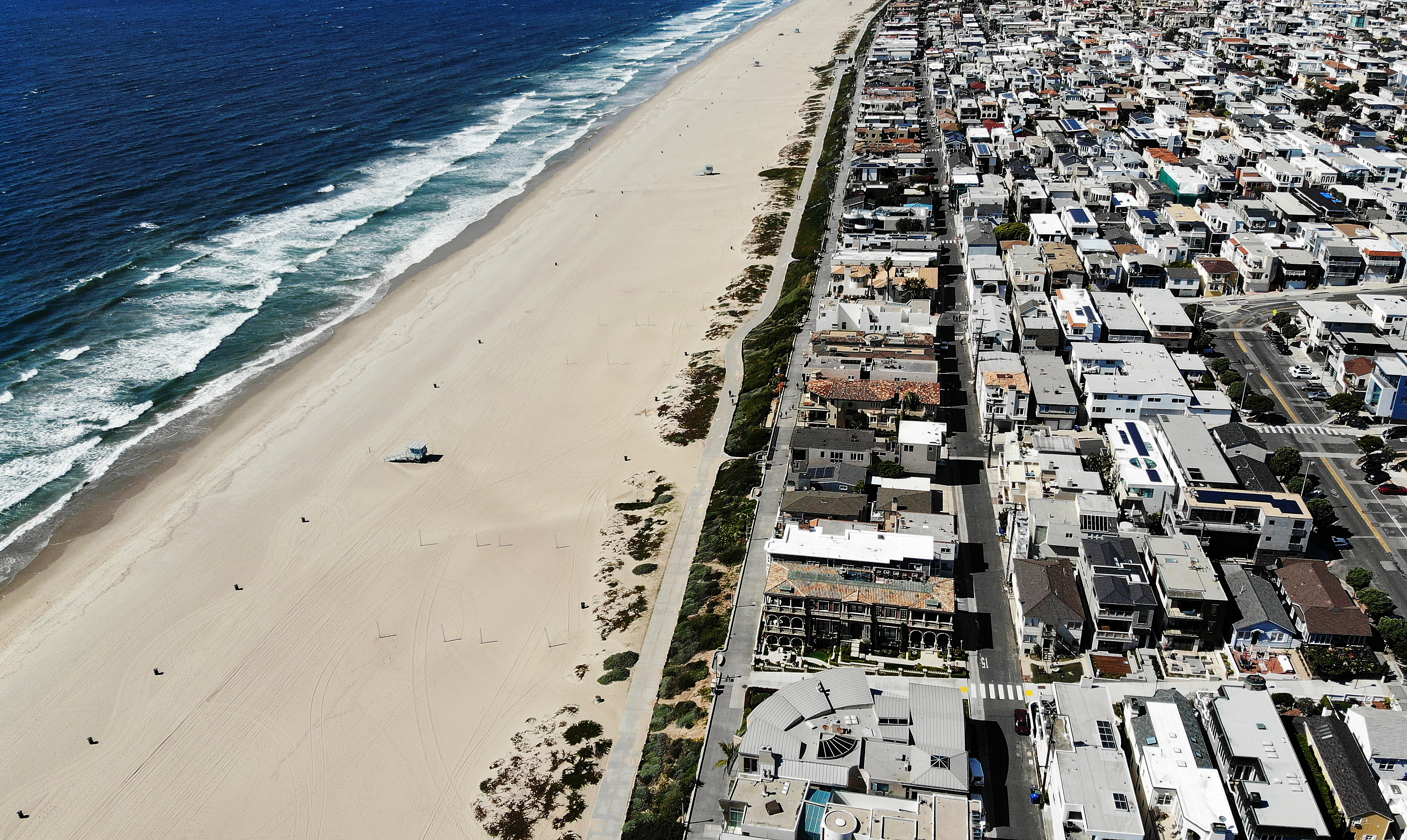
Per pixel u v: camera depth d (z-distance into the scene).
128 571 114.38
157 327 172.25
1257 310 165.00
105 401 150.00
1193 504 106.94
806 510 110.12
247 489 129.00
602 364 159.25
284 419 145.38
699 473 128.50
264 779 87.12
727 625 99.94
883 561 98.88
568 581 110.81
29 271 190.88
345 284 191.62
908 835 69.50
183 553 117.12
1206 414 128.50
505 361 160.88
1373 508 114.56
